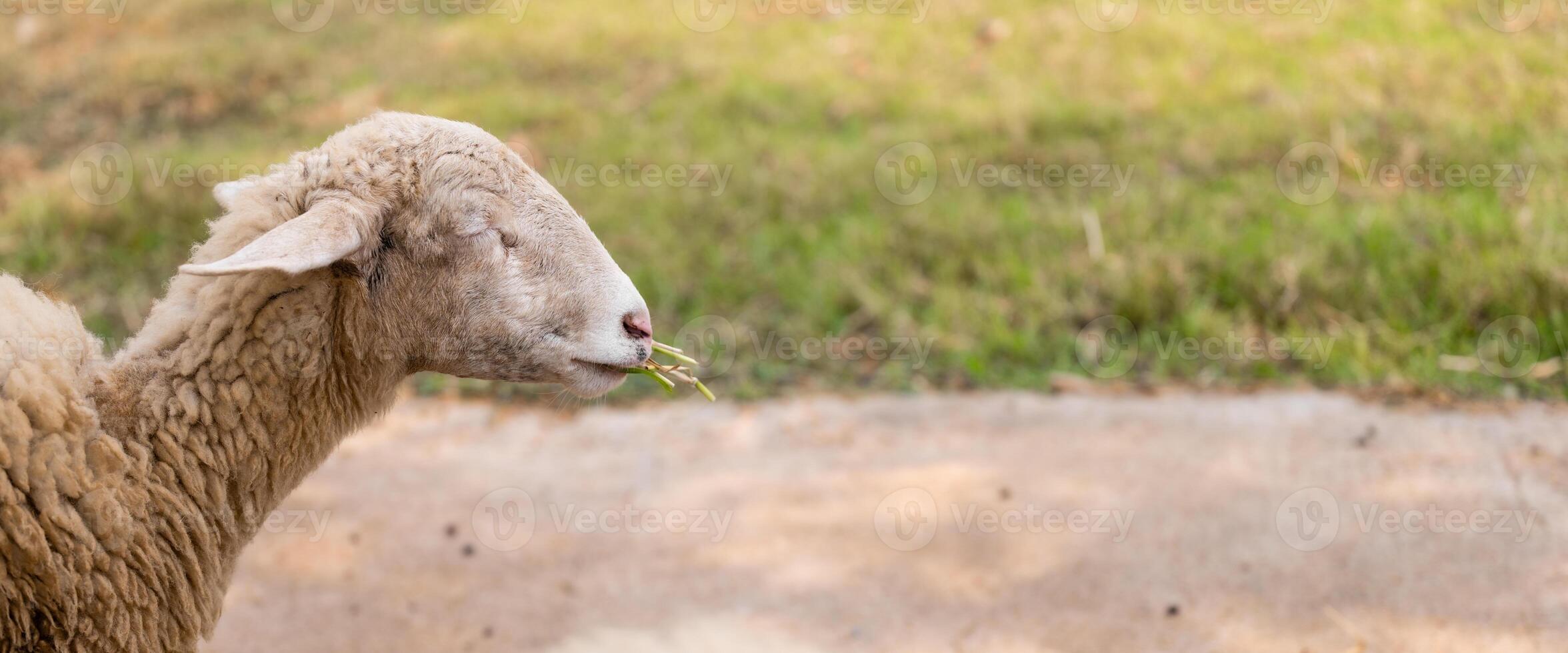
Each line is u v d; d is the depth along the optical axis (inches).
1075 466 240.2
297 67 514.9
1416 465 226.8
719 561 216.2
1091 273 314.7
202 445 128.6
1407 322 276.2
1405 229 305.3
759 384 291.6
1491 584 187.5
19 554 117.1
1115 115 396.2
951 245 340.2
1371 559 198.1
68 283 347.6
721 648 188.5
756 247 350.0
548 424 279.3
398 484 251.8
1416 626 179.6
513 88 474.3
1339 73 392.8
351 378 136.6
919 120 417.4
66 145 463.5
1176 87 410.6
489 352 138.9
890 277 330.0
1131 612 190.7
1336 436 241.6
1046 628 188.4
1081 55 444.1
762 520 229.8
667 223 363.6
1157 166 365.4
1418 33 406.9
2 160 449.7
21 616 118.6
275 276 129.6
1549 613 178.4
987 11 493.0
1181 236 323.6
